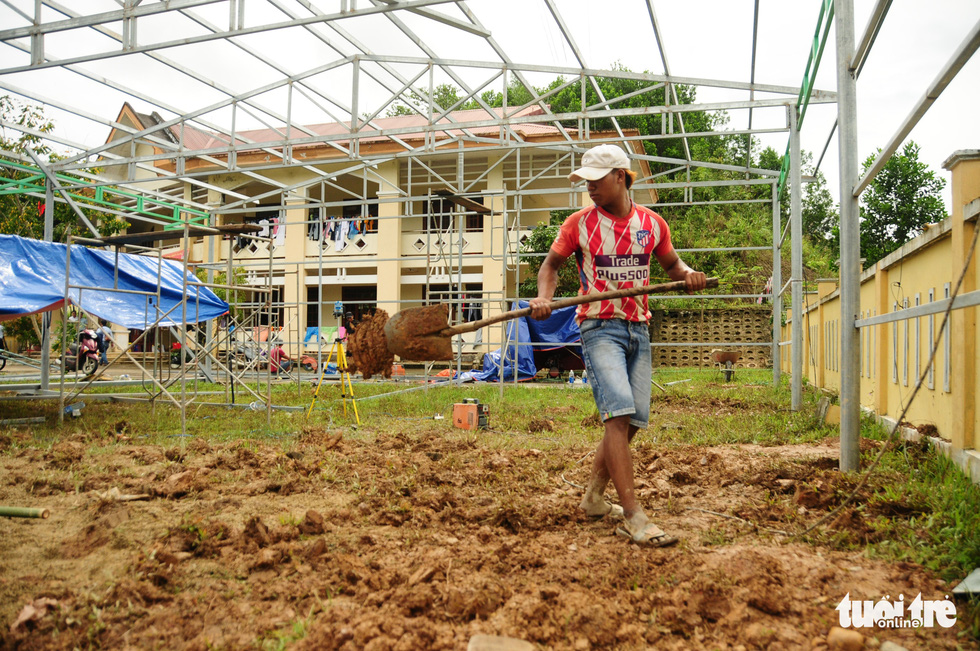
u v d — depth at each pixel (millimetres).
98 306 9578
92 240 9047
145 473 5270
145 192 15523
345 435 7477
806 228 34219
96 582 2984
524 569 3113
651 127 28234
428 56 10828
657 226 3826
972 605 2566
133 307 10102
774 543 3420
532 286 21344
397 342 3721
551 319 17078
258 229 9023
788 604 2609
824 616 2549
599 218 3760
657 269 23141
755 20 8664
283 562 3217
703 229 27672
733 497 4422
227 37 9266
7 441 6664
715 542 3449
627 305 3730
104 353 19969
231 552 3340
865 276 8766
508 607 2668
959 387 4863
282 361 20562
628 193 3816
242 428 8094
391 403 10992
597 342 3688
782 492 4520
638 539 3408
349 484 4875
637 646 2371
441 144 13703
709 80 10242
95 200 14680
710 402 10633
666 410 9922
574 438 7070
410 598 2650
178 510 4152
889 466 4957
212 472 5160
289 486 4660
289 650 2361
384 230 22203
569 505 4125
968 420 4797
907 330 6770
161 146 12672
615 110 10781
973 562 2924
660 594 2697
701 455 5750
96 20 9453
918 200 19469
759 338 21953
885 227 19953
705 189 30547
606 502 3982
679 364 22422
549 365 17281
